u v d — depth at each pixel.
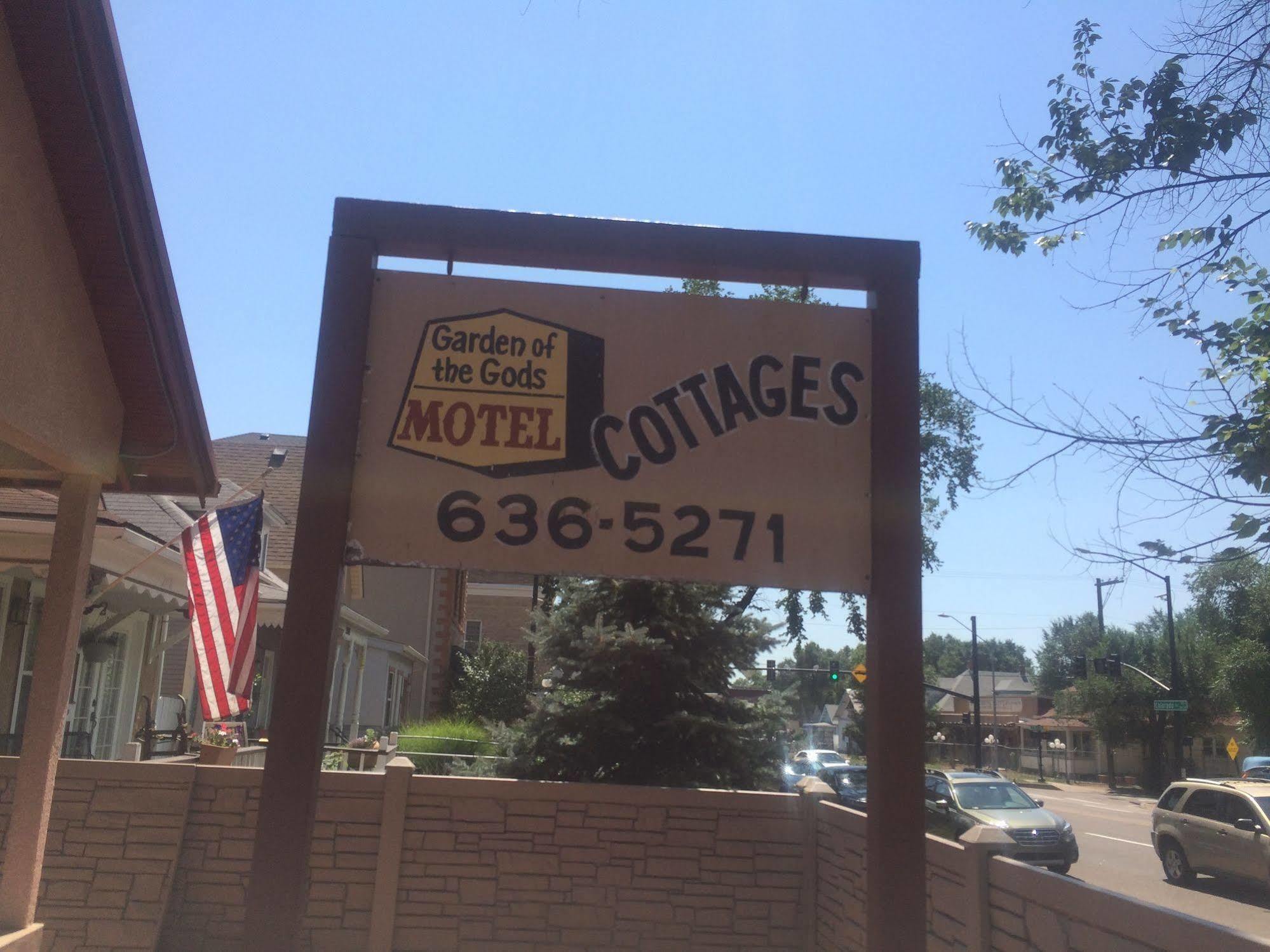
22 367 4.92
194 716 17.38
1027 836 16.38
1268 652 35.75
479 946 7.43
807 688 117.12
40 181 5.09
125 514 13.04
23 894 5.47
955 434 19.98
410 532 4.32
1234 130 5.86
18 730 10.81
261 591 15.94
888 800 4.19
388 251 4.65
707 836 7.71
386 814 7.57
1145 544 5.59
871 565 4.46
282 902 3.79
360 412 4.38
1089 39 6.36
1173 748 42.16
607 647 10.47
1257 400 5.67
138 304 5.71
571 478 4.44
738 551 4.45
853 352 4.68
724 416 4.56
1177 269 6.23
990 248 6.74
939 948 5.21
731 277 4.82
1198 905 14.33
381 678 28.23
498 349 4.51
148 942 7.07
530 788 7.70
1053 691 72.62
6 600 10.55
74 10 4.80
